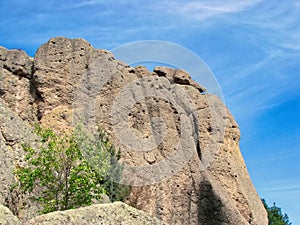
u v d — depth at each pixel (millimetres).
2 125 25359
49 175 21359
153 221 17172
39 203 22656
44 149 21969
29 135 26047
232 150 37719
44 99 31453
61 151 21766
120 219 16609
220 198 30281
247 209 34500
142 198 28281
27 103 31641
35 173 21359
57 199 20906
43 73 32062
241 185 35438
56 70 32344
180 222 28844
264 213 36188
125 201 27406
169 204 29062
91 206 16750
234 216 30094
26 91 32031
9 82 31828
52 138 22734
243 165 37875
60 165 21500
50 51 32906
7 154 24062
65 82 32188
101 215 16469
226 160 36031
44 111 31156
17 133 25516
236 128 39094
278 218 45531
